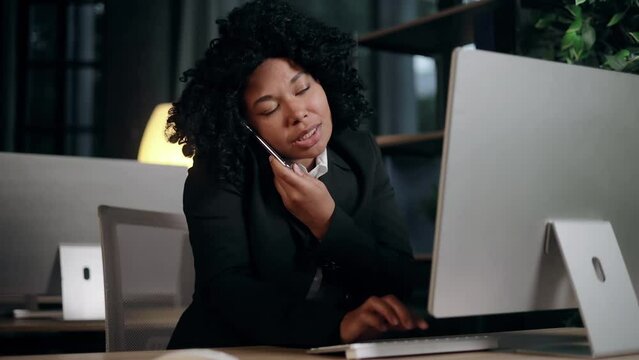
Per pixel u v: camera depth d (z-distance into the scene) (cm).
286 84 138
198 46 529
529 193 105
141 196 204
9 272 201
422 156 359
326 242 133
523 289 107
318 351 109
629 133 114
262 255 133
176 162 383
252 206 134
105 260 161
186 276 174
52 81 572
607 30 217
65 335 268
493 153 102
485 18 262
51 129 571
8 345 308
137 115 529
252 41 138
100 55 574
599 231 111
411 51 351
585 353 109
